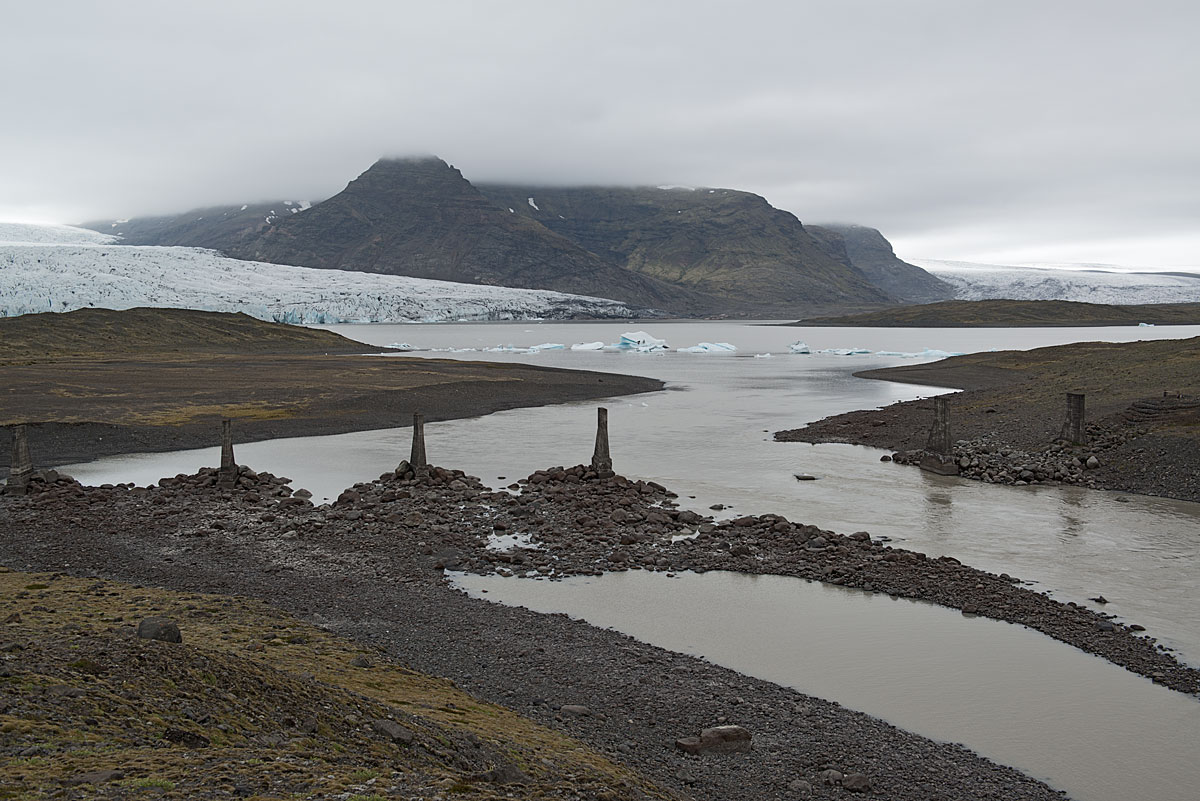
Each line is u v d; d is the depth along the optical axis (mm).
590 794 14336
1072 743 19484
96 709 13828
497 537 37844
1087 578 31875
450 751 15227
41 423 64562
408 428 74500
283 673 17703
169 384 95938
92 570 31875
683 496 46281
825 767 18094
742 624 27281
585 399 96750
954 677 23109
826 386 111500
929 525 39875
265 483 48188
